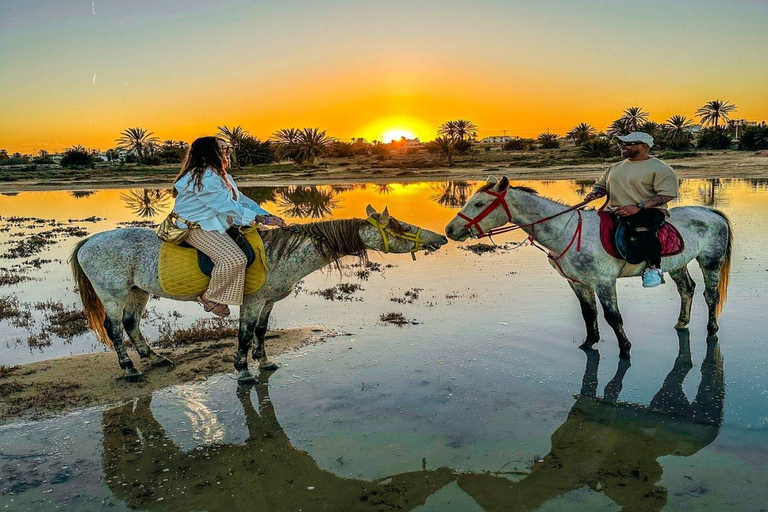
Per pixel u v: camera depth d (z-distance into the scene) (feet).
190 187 17.97
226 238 18.63
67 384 21.31
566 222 21.81
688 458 15.35
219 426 18.06
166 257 19.20
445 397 19.57
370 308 30.58
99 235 20.79
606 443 16.30
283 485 14.70
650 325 26.23
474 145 472.03
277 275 20.35
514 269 39.11
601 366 21.79
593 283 21.98
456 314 28.78
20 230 69.41
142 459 16.12
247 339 20.98
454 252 46.93
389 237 20.30
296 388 20.77
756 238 45.29
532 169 195.62
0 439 17.34
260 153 303.89
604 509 13.26
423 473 15.10
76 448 16.79
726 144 274.36
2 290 37.11
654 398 19.04
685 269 24.97
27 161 335.26
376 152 366.02
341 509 13.61
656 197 20.80
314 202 98.68
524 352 23.36
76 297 35.14
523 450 16.06
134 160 343.05
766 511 12.91
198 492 14.46
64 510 13.79
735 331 24.93
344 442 16.81
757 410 17.97
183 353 24.62
